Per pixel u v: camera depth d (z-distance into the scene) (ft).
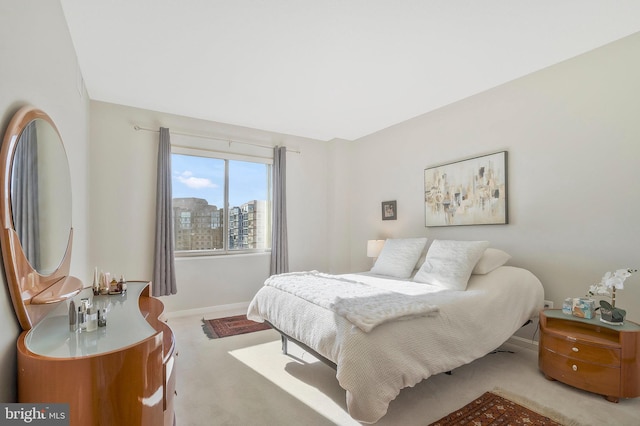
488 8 6.56
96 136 11.39
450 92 10.80
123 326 4.57
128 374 3.52
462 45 7.94
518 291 8.41
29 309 4.24
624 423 5.77
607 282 7.15
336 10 6.59
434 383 7.25
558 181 8.89
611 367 6.46
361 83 10.07
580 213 8.46
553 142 9.00
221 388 7.11
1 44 3.67
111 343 3.83
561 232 8.82
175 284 12.30
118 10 6.55
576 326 7.75
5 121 3.78
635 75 7.58
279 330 8.22
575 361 6.88
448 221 11.71
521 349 9.26
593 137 8.25
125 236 11.85
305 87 10.36
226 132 14.01
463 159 11.30
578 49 8.22
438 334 6.44
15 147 3.94
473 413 6.07
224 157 13.98
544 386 7.14
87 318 4.33
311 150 16.34
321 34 7.44
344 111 12.56
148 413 3.70
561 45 8.01
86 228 10.33
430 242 12.46
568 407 6.30
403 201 13.67
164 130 12.29
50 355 3.42
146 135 12.33
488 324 7.42
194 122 13.29
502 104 10.18
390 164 14.33
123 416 3.49
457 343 6.66
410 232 13.33
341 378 5.30
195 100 11.44
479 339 7.11
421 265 11.05
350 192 16.58
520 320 8.15
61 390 3.26
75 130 8.16
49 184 5.38
